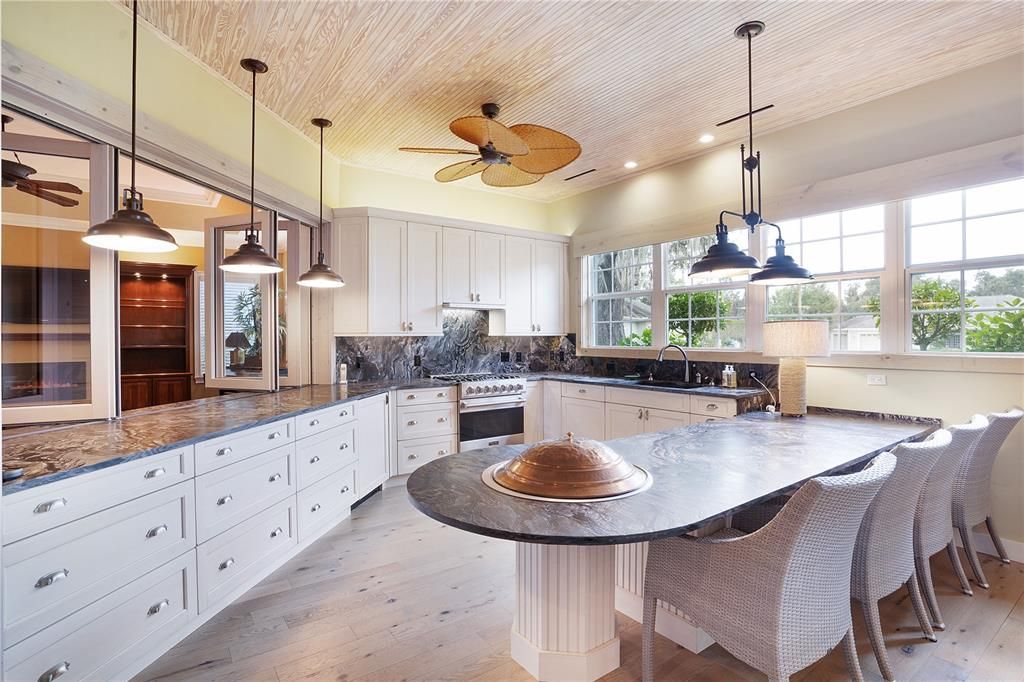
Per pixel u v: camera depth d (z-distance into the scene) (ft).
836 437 7.95
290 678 5.93
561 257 17.75
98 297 7.59
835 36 8.14
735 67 9.16
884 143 10.25
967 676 6.00
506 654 6.38
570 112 11.05
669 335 14.98
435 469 5.97
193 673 6.00
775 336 10.02
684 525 4.25
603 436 14.30
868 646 6.68
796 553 4.48
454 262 15.11
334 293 13.52
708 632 5.08
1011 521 9.08
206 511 6.98
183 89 8.36
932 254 9.89
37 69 5.96
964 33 8.07
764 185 12.26
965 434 7.09
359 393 11.62
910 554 6.53
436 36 8.09
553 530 4.13
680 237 14.17
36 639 4.79
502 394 15.10
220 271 11.70
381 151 13.42
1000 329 9.16
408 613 7.35
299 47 8.38
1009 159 8.68
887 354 10.30
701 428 8.73
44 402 7.41
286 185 11.41
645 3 7.27
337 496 10.64
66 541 5.07
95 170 7.33
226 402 10.14
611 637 6.00
